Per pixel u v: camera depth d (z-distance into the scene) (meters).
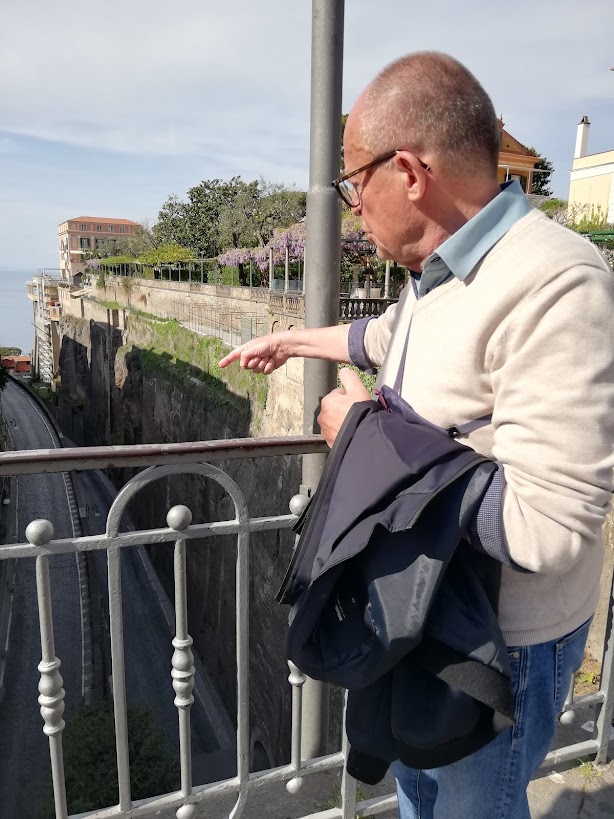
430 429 1.26
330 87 1.95
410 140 1.25
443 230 1.33
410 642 1.18
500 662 1.20
